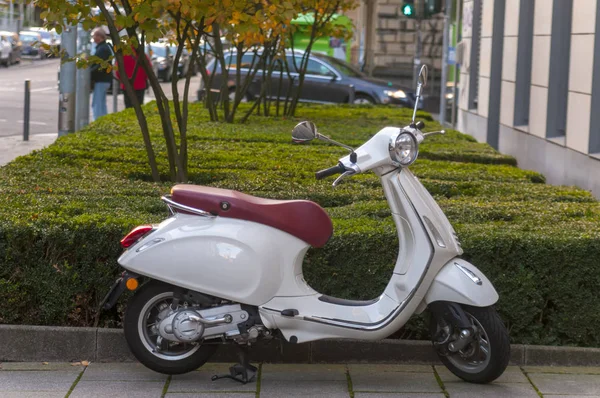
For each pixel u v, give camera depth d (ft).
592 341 21.68
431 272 18.81
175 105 31.17
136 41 28.96
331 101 89.10
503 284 21.47
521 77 55.67
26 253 21.15
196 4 28.09
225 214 18.76
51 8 28.32
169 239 18.69
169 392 18.93
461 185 30.78
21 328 20.65
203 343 19.06
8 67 176.86
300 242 18.92
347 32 62.90
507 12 57.88
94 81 64.54
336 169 18.75
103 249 21.24
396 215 19.04
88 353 20.71
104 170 31.19
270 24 32.91
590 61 40.65
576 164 42.88
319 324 18.89
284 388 19.30
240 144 40.60
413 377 20.16
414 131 18.92
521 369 20.95
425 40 123.65
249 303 18.69
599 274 21.44
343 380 19.89
